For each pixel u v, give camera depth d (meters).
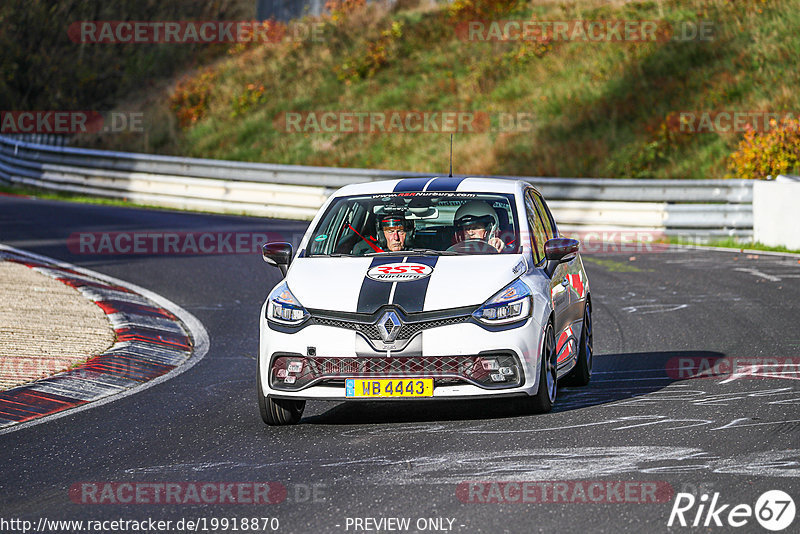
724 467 20.30
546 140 104.38
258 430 25.58
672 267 58.91
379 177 89.88
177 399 29.89
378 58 130.50
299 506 18.58
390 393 24.30
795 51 106.94
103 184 105.56
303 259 27.73
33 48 161.25
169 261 62.03
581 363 30.11
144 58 161.25
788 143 80.31
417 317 24.39
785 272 54.91
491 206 28.59
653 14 124.19
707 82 105.81
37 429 26.23
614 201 78.38
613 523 17.08
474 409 27.05
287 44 143.62
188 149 125.31
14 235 71.31
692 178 89.75
